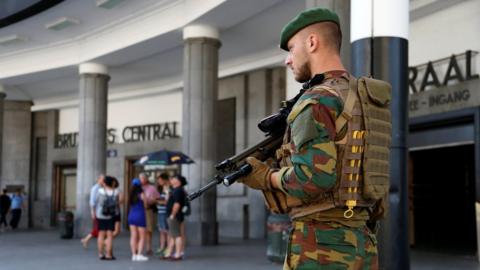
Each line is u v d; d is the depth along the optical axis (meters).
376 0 6.62
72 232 21.23
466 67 12.68
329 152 2.21
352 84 2.44
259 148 2.59
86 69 21.33
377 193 2.42
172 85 24.44
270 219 12.61
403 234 6.44
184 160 15.21
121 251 15.51
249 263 12.30
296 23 2.50
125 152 26.36
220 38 17.73
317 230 2.34
